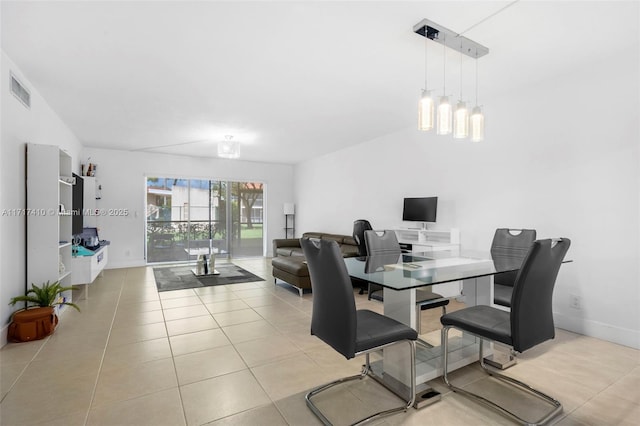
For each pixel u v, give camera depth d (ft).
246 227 27.58
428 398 6.39
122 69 9.93
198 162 24.84
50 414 5.95
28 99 10.72
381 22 7.52
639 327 8.88
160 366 7.86
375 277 6.68
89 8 6.96
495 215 12.54
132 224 22.45
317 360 8.23
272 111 13.99
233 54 9.01
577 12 7.20
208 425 5.69
